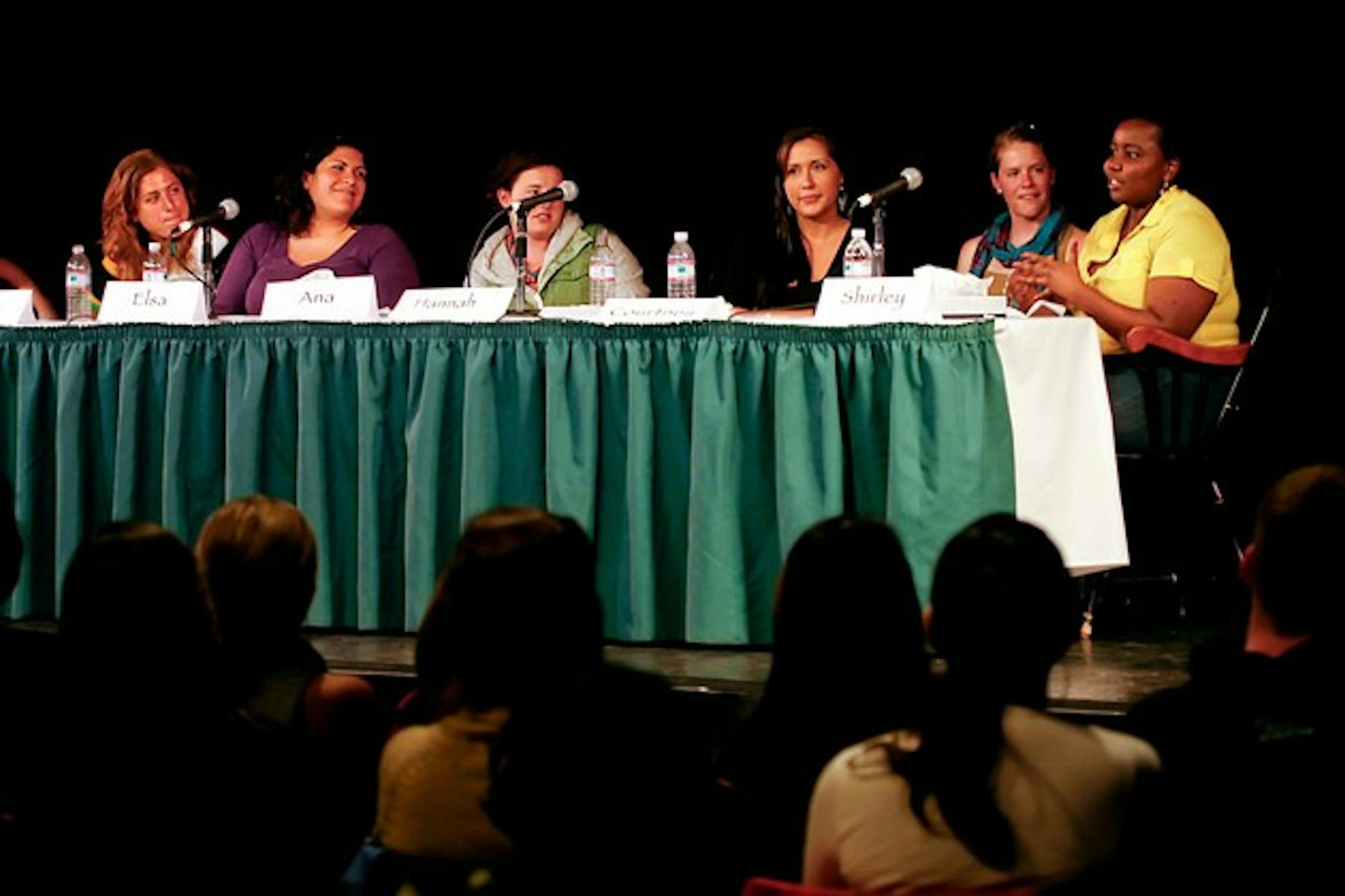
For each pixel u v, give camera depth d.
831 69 9.82
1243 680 3.61
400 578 6.89
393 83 10.41
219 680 3.78
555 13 10.17
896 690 3.75
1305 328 7.04
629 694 3.47
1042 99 9.48
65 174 10.66
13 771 4.03
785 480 6.43
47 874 3.66
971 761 3.23
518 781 3.37
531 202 7.28
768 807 3.88
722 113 10.02
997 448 6.30
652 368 6.57
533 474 6.70
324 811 3.97
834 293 6.62
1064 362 6.37
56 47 10.55
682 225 10.17
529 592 3.52
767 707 3.86
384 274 8.59
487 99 10.32
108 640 3.66
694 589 6.51
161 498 7.09
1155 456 7.18
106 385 7.11
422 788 3.50
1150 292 7.70
